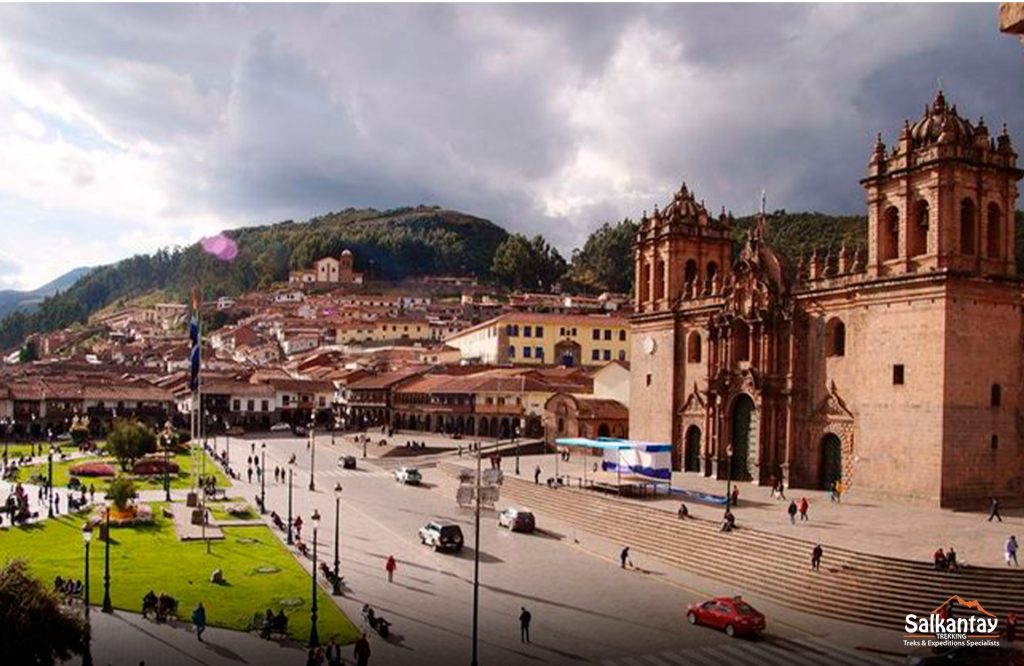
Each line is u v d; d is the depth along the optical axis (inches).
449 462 4212.6
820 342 3046.3
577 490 3063.5
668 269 3841.0
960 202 2628.0
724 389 3376.0
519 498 3302.2
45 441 5452.8
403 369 7091.5
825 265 3051.2
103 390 6067.9
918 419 2640.3
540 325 6781.5
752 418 3307.1
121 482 2790.4
